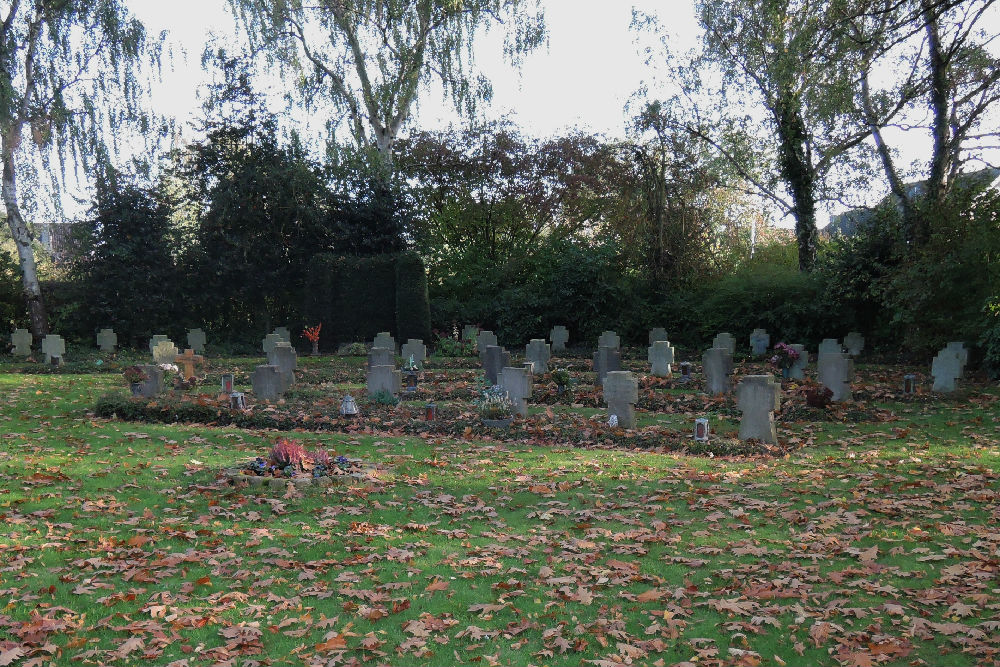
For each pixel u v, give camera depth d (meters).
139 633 5.18
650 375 20.03
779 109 29.11
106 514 7.86
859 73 22.61
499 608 5.65
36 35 27.00
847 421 14.37
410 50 30.67
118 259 29.61
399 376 16.00
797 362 19.02
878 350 26.83
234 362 24.72
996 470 9.84
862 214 29.92
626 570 6.42
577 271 31.33
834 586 6.03
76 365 23.25
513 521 7.99
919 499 8.43
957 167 24.59
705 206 35.25
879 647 4.93
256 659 4.90
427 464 10.58
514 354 28.09
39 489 8.68
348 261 30.67
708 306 30.42
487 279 33.69
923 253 21.47
